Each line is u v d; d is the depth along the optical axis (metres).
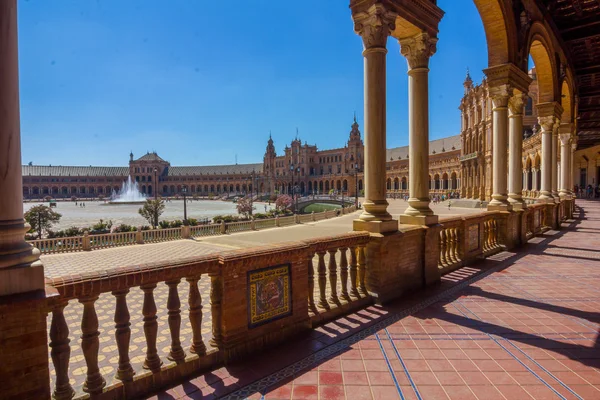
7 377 2.50
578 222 17.05
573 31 14.23
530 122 47.50
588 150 40.03
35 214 25.94
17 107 2.67
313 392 3.17
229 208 70.25
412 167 6.75
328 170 121.19
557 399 3.02
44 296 2.56
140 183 143.12
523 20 10.49
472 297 5.85
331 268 5.07
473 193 57.06
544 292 6.11
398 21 6.10
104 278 2.88
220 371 3.53
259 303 3.97
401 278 5.93
